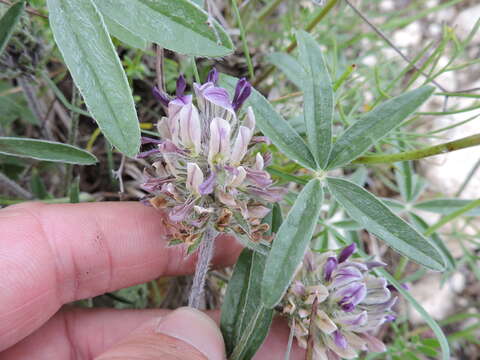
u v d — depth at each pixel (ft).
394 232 0.22
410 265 0.48
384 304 0.25
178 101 0.21
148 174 0.24
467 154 0.49
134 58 0.37
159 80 0.28
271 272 0.20
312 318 0.23
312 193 0.23
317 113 0.24
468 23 0.53
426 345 0.36
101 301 0.38
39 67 0.30
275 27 0.45
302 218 0.22
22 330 0.27
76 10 0.17
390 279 0.28
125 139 0.18
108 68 0.17
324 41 0.42
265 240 0.24
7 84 0.38
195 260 0.31
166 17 0.18
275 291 0.20
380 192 0.49
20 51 0.28
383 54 0.47
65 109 0.39
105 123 0.17
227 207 0.23
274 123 0.25
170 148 0.21
